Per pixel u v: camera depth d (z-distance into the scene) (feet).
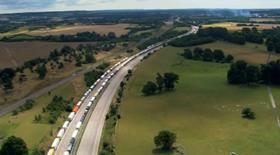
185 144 447.42
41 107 629.51
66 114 582.76
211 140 460.96
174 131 492.95
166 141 427.33
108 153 410.52
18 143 389.80
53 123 535.60
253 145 444.55
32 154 416.05
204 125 517.14
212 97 654.53
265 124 518.78
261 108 589.32
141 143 448.65
